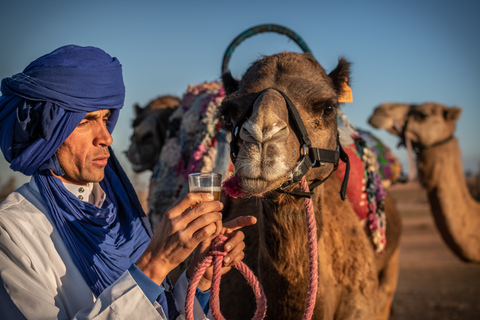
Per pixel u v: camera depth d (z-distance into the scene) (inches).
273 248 105.0
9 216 77.7
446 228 288.8
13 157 80.7
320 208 113.0
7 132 79.4
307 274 105.1
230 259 80.4
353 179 152.2
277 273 105.9
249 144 85.2
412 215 1225.4
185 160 166.2
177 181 166.4
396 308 376.2
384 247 165.9
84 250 80.1
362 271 136.9
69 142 81.2
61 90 77.3
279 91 95.1
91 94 80.0
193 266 86.6
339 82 117.0
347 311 133.1
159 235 71.9
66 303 77.1
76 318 70.0
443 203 287.6
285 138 85.7
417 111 292.7
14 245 74.7
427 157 291.6
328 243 132.8
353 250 138.0
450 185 287.6
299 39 146.3
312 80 102.0
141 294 70.7
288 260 104.3
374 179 159.0
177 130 177.9
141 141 221.8
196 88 183.5
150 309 70.2
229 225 84.3
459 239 286.0
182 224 70.0
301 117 97.6
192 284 78.1
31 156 78.0
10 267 72.8
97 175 84.4
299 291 105.6
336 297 132.3
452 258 665.6
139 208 92.7
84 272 79.3
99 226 84.2
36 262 76.3
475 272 546.6
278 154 84.3
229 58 148.8
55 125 78.1
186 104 180.4
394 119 296.7
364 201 153.5
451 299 405.7
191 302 78.0
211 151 151.3
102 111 83.9
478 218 287.9
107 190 90.0
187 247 70.4
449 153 290.0
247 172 83.3
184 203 70.9
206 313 88.0
